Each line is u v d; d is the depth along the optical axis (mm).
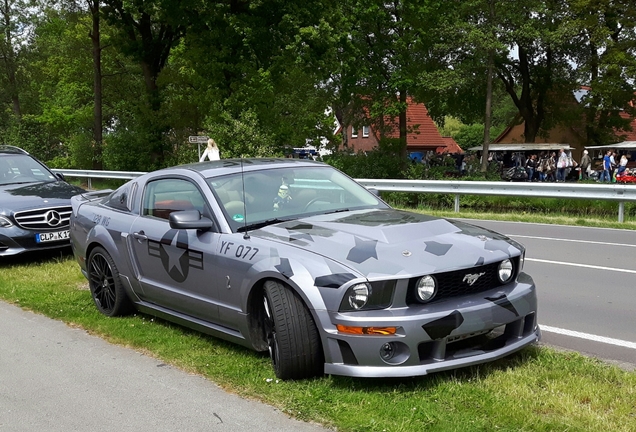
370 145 59625
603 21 35812
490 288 4172
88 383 4406
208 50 27875
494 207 19531
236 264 4422
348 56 30609
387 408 3676
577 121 44375
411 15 30453
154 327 5605
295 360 4027
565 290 7379
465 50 30203
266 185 5176
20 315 6215
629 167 35625
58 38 38031
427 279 3818
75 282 7520
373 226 4477
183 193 5262
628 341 5293
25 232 8445
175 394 4141
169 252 5102
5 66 49812
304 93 36219
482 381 4070
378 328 3725
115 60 37812
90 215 6340
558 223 14430
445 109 43625
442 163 41000
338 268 3893
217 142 24891
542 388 3992
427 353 3855
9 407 4055
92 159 35531
